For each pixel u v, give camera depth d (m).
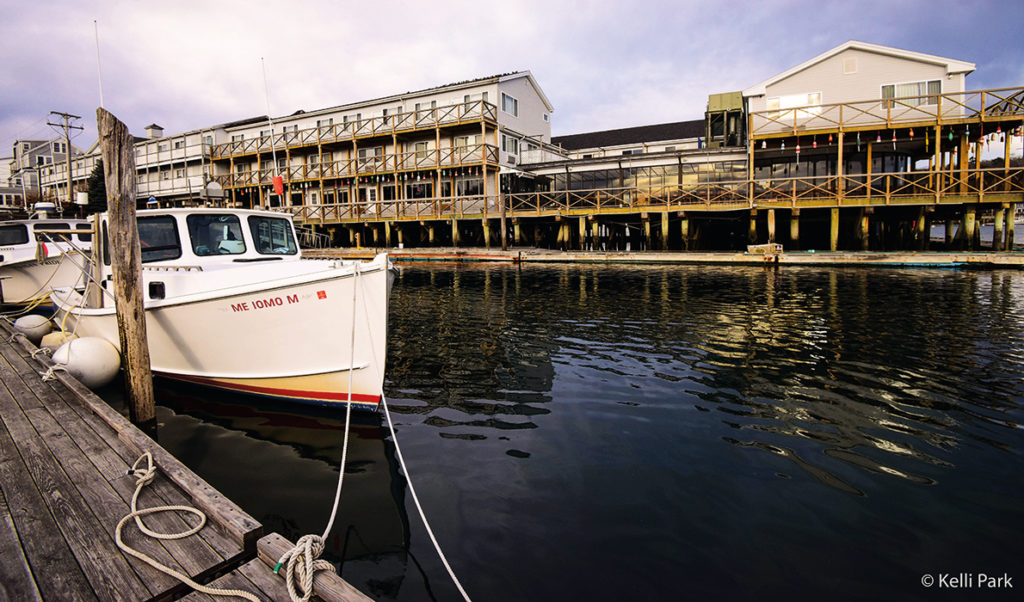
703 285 15.17
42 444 4.12
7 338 8.24
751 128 23.31
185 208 6.87
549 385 6.59
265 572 2.67
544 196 29.03
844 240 26.61
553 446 4.84
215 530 3.02
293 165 35.28
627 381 6.66
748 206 22.88
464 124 28.48
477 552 3.35
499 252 24.95
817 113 24.33
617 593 2.95
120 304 5.20
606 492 4.02
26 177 53.78
